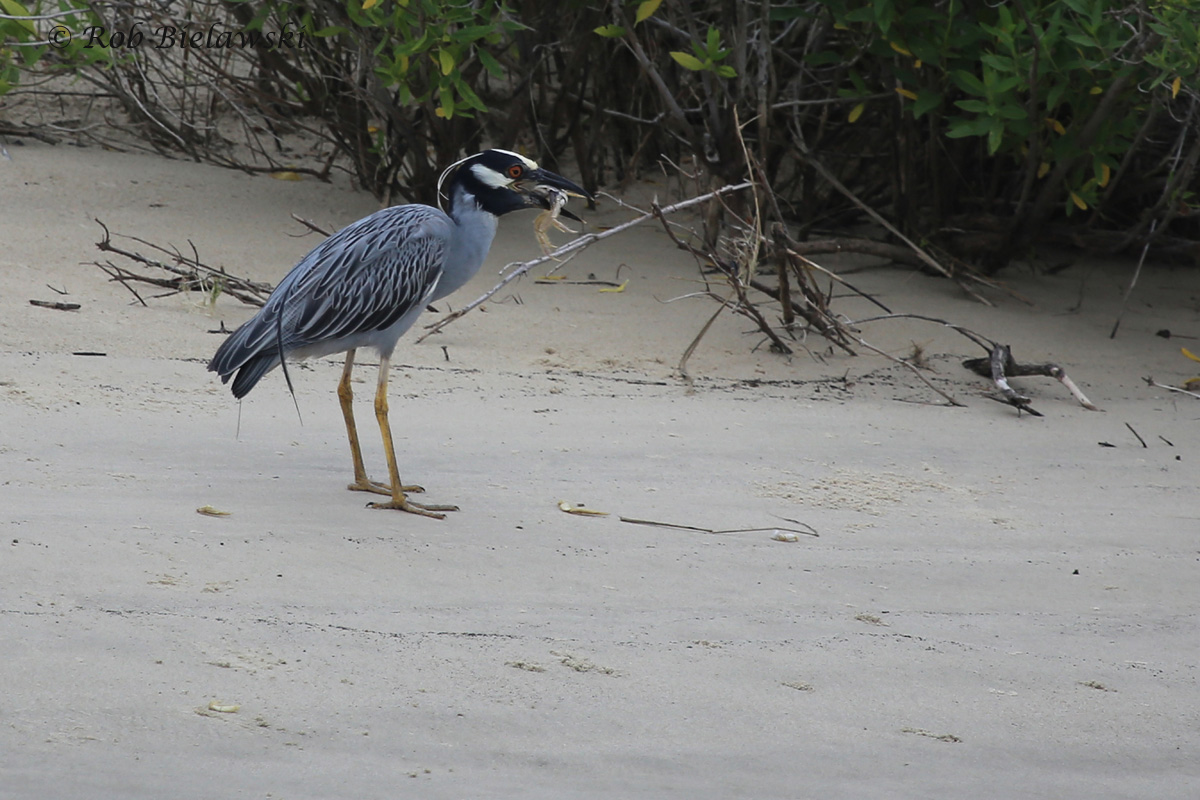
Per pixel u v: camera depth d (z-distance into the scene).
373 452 10.76
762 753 6.14
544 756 5.89
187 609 7.11
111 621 6.79
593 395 12.94
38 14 16.80
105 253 15.62
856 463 11.46
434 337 14.35
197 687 6.15
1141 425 13.23
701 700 6.66
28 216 16.62
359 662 6.66
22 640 6.40
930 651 7.61
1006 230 17.86
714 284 17.05
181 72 20.92
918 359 14.78
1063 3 15.59
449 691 6.44
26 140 19.78
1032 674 7.39
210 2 20.00
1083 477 11.49
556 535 9.12
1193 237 20.27
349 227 10.17
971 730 6.63
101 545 7.86
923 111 16.22
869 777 5.99
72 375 11.72
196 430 10.76
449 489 9.99
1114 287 18.53
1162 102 15.84
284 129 20.97
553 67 21.58
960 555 9.40
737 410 12.84
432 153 20.09
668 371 14.05
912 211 18.52
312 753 5.66
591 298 16.19
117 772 5.27
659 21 17.69
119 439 10.23
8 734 5.48
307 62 19.41
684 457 11.23
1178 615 8.54
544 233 11.10
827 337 14.95
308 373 12.73
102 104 21.09
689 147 19.30
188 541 8.14
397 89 18.95
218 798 5.15
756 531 9.57
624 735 6.19
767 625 7.81
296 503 9.28
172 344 13.08
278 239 17.03
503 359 13.88
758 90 17.03
